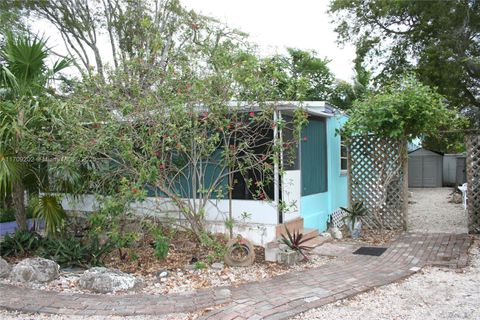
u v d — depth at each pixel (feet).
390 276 18.95
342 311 14.99
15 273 18.78
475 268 20.45
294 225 26.61
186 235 25.72
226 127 22.38
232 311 14.79
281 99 22.71
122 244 20.92
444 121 30.07
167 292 17.42
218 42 25.59
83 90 23.06
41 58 23.38
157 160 20.61
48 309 15.37
